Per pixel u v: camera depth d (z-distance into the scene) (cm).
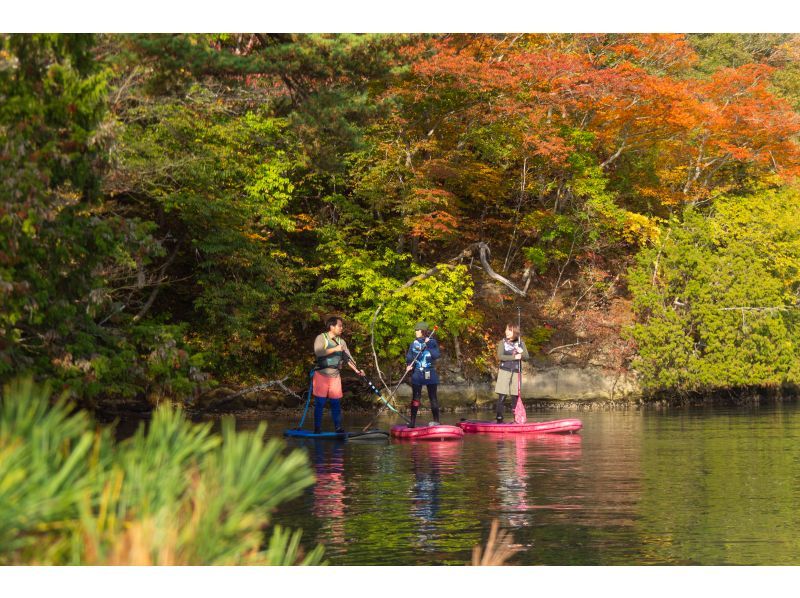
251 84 1714
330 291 2466
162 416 229
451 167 2323
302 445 1383
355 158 2295
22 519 197
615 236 2861
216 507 213
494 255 2850
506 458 1191
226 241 2031
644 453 1245
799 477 988
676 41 2769
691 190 2964
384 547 622
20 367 895
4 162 855
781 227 2703
